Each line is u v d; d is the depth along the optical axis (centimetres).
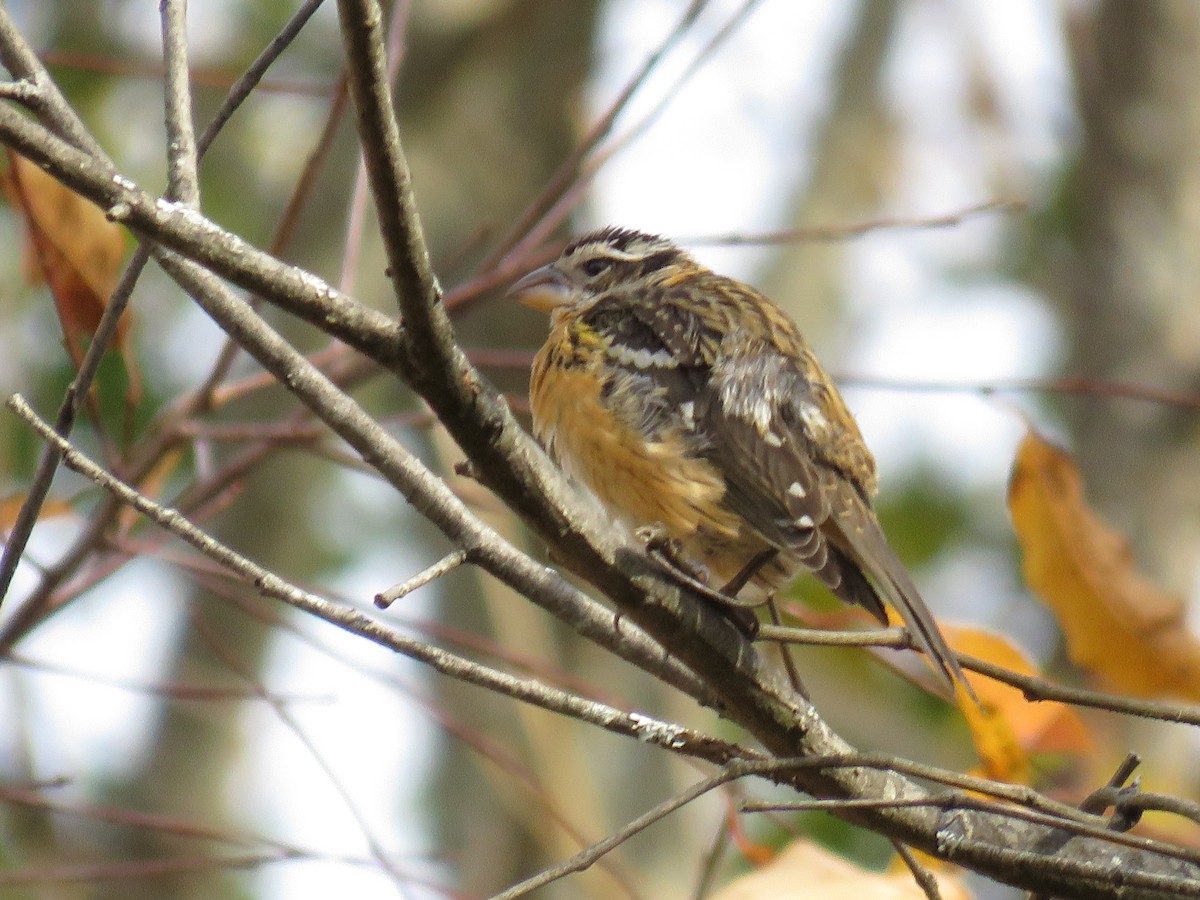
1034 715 749
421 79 1408
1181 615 763
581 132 1428
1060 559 774
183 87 607
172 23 614
